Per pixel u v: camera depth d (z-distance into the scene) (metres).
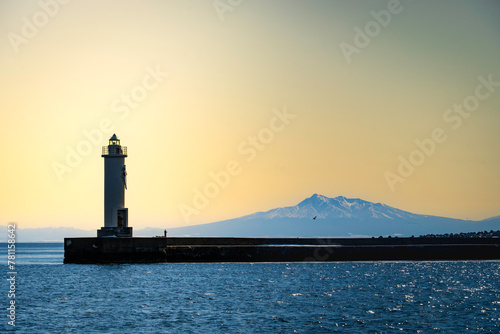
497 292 68.81
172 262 90.75
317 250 96.94
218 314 53.75
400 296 65.19
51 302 59.91
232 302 60.00
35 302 59.91
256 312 54.81
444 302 61.19
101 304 58.69
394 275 85.19
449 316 53.62
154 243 90.00
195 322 50.47
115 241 89.50
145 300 61.00
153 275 81.06
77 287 70.06
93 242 90.56
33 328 48.19
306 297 63.81
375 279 80.44
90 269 87.06
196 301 60.47
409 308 57.47
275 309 56.31
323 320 51.53
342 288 71.12
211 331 47.34
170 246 91.31
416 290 70.06
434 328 48.97
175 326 48.97
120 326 48.94
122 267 89.69
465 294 67.06
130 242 89.69
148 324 49.62
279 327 48.84
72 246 92.31
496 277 83.31
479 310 56.66
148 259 89.81
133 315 53.22
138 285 71.44
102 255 89.69
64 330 47.53
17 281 76.19
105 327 48.56
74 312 54.59
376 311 55.75
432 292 68.50
